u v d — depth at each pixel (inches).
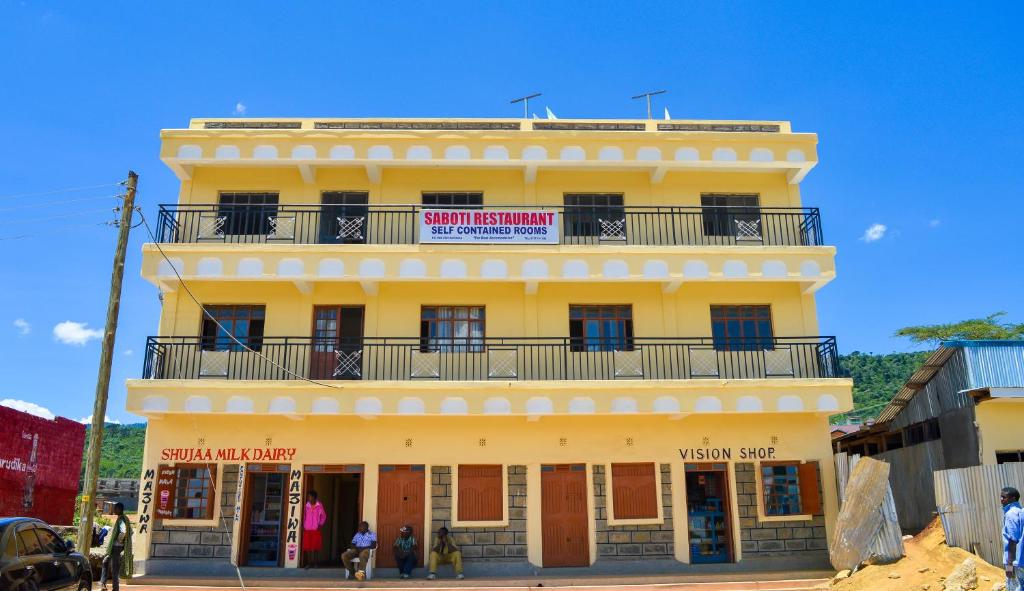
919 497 788.0
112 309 617.6
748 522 753.0
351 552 699.4
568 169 820.6
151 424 754.2
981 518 587.2
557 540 743.7
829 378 748.0
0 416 832.3
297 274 751.7
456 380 752.3
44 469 925.8
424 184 819.4
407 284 794.2
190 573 722.2
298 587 671.1
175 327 778.2
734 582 676.7
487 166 808.3
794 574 698.8
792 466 770.2
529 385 725.3
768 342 797.2
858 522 663.8
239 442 751.1
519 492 751.1
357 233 796.0
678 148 797.9
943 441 741.9
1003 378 701.3
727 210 803.4
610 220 814.5
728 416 770.8
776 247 775.7
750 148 802.8
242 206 801.6
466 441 756.6
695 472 772.6
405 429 757.9
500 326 791.1
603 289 804.0
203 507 745.6
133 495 1195.3
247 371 770.8
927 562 603.8
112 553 562.3
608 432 764.0
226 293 789.9
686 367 781.9
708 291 809.5
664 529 748.6
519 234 770.8
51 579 448.8
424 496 746.2
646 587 661.3
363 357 775.1
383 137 788.6
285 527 738.8
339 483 912.3
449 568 727.7
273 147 784.3
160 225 769.6
